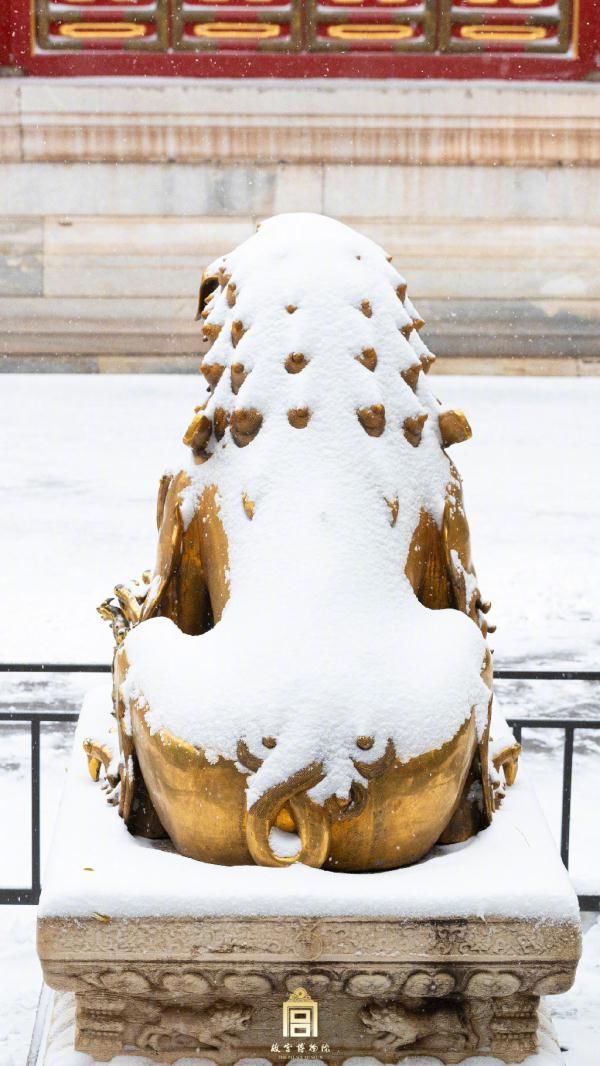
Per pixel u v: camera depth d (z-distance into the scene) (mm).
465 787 3506
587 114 16141
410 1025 3287
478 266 16562
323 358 3512
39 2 15984
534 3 16188
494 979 3211
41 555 9859
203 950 3158
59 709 7355
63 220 16281
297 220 3768
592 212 16453
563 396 15789
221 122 16078
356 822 3232
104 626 8461
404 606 3426
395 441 3523
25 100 15922
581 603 9078
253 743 3188
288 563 3377
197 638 3428
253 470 3473
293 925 3135
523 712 7402
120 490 11617
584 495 11734
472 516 11023
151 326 16562
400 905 3135
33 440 13273
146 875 3215
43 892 3225
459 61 16312
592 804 6297
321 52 16250
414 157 16250
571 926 3158
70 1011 3633
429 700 3266
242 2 16094
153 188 16266
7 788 6434
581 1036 4352
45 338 16578
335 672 3246
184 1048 3367
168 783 3271
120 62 16156
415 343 3711
